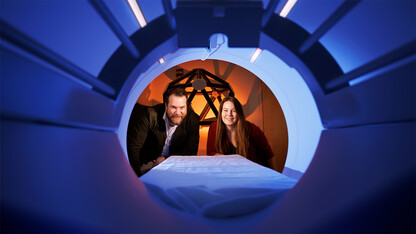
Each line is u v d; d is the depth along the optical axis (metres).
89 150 0.65
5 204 0.38
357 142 0.68
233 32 0.83
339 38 0.76
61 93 0.54
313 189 0.73
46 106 0.49
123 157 0.88
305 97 1.20
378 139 0.61
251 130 3.07
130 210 0.66
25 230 0.40
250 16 0.81
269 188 0.91
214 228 0.67
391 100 0.57
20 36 0.42
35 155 0.46
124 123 1.33
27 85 0.43
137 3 0.79
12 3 0.41
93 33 0.69
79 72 0.65
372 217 0.56
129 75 0.83
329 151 0.78
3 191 0.38
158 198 0.82
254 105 4.48
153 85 4.32
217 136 3.16
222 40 1.32
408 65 0.52
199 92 4.25
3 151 0.39
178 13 0.81
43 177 0.46
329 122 0.84
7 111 0.39
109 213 0.60
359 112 0.67
